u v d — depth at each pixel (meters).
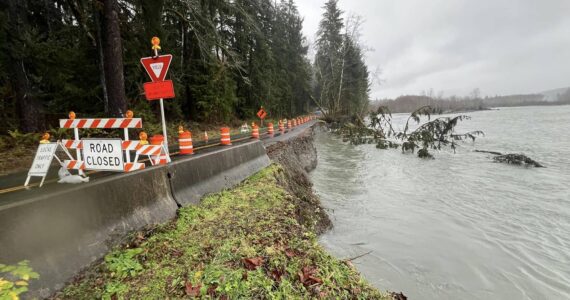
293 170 11.84
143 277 3.32
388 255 6.74
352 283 3.78
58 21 14.63
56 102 13.83
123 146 5.48
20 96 10.89
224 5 18.23
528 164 16.17
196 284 3.16
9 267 2.66
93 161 5.35
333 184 13.17
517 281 5.86
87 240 3.57
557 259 6.66
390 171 15.97
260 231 4.57
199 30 17.23
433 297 5.33
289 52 48.59
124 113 10.12
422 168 16.61
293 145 15.82
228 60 19.36
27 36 10.82
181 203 5.39
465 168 16.27
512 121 51.38
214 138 17.70
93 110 14.52
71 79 13.82
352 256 6.66
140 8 14.00
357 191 12.03
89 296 2.96
